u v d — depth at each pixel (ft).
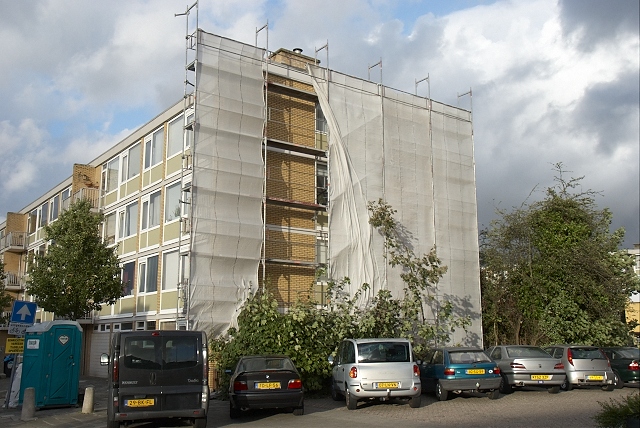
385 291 75.77
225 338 68.80
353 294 79.82
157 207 91.09
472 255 94.94
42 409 56.59
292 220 81.71
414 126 92.58
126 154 103.65
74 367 57.93
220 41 76.23
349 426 43.98
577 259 89.71
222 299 70.79
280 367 51.49
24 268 151.84
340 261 79.97
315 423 46.06
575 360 65.31
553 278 91.40
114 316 98.89
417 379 53.01
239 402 48.98
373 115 88.12
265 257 76.74
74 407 57.67
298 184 83.25
